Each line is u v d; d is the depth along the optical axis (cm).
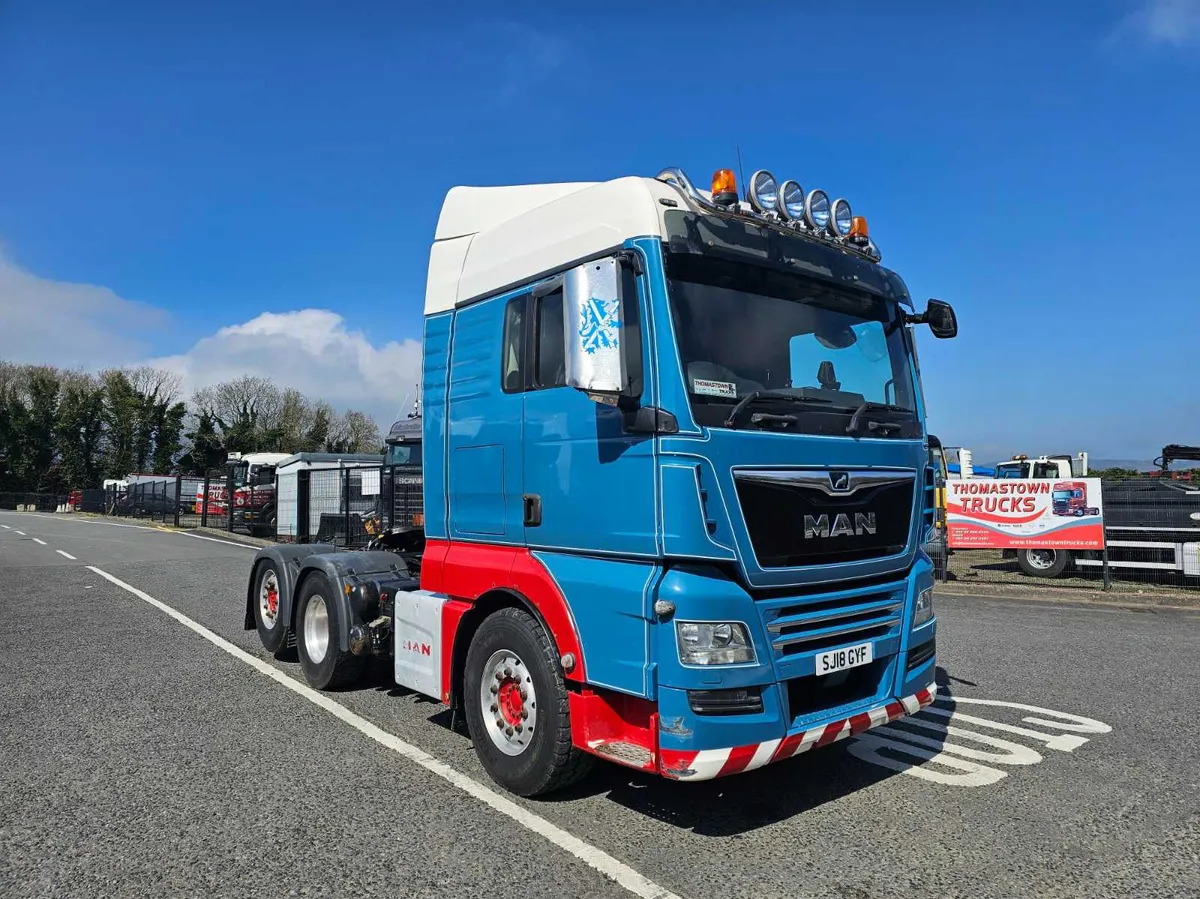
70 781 443
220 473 2953
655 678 346
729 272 391
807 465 384
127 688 638
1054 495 1245
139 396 6109
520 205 478
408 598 510
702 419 352
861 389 443
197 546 2020
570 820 390
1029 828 383
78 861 351
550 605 396
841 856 354
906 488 443
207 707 586
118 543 2122
